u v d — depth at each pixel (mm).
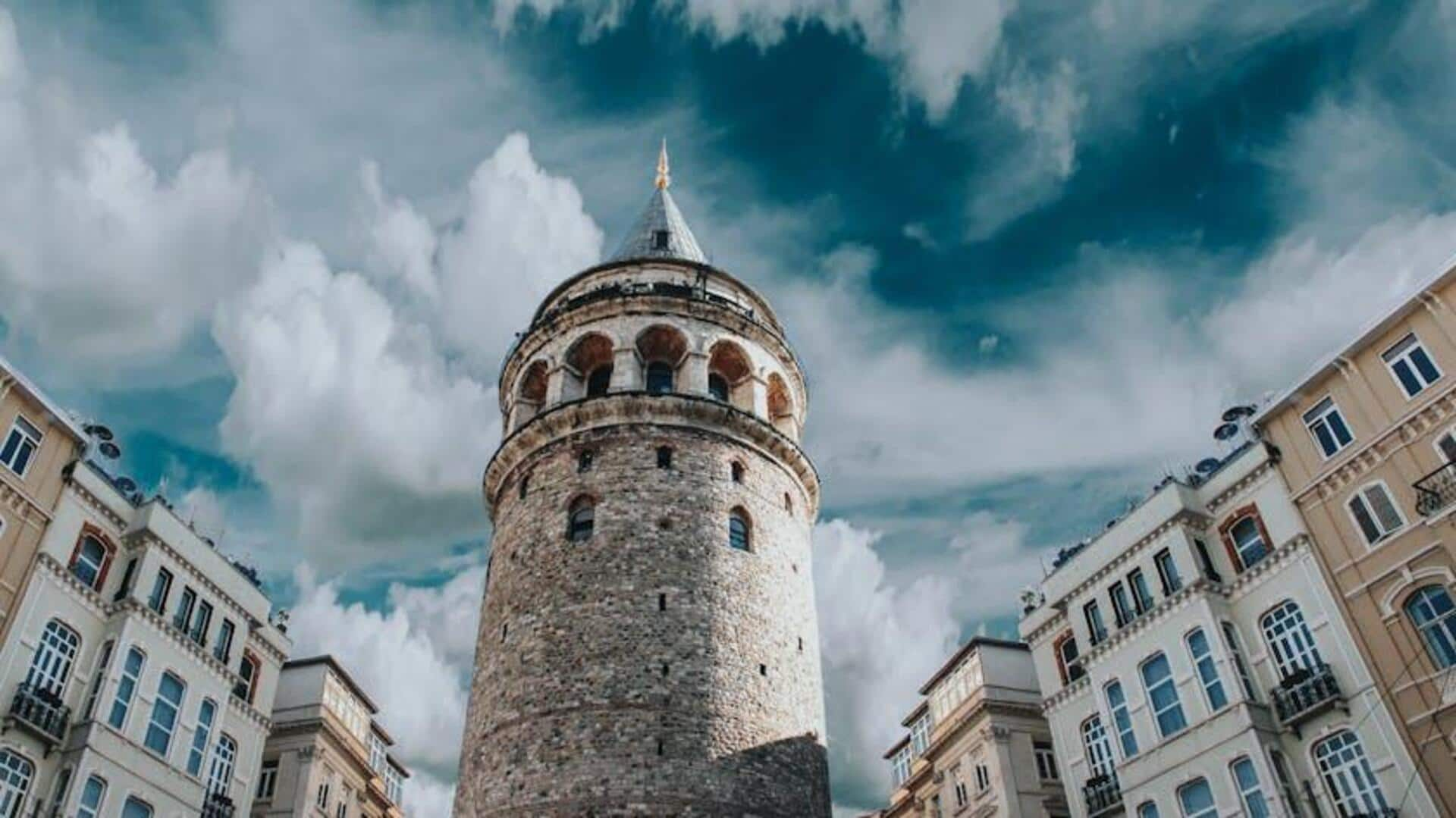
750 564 47312
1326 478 38500
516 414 54969
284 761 57781
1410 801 33062
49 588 38688
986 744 56688
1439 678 33500
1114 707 43812
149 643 42250
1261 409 41312
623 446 48812
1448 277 36094
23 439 39156
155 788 41188
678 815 39188
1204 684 39750
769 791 41500
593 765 40031
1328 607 37125
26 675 37188
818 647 50000
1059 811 54125
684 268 57625
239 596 48906
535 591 45688
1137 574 44406
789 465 52875
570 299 57188
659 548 45656
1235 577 40719
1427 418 36000
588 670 42312
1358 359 38562
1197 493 43344
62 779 37188
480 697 45250
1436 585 34531
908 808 68500
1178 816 39250
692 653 43125
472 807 42094
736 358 54562
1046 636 50188
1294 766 36531
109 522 42594
